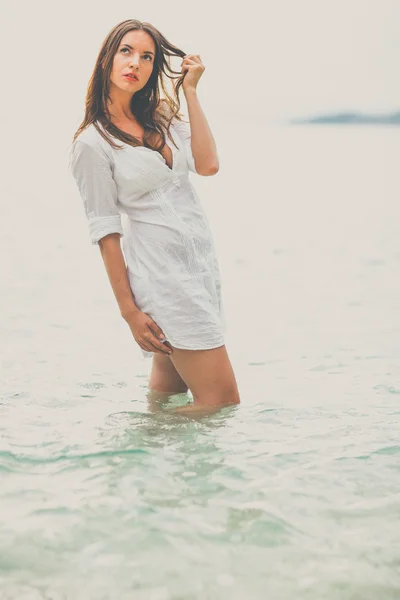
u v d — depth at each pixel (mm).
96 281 6586
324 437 2744
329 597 1704
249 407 3125
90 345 4320
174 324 3004
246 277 6949
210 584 1750
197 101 3111
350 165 23797
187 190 3090
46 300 5660
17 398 3236
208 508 2135
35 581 1756
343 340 4457
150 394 3357
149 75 3002
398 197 15875
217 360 3059
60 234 9922
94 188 2934
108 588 1730
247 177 20500
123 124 3047
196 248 3051
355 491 2264
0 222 10992
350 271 7238
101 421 2926
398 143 34219
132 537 1961
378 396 3293
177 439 2709
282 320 5078
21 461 2475
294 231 10523
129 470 2406
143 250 3039
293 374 3707
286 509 2135
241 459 2514
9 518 2061
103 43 2984
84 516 2076
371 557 1878
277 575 1791
